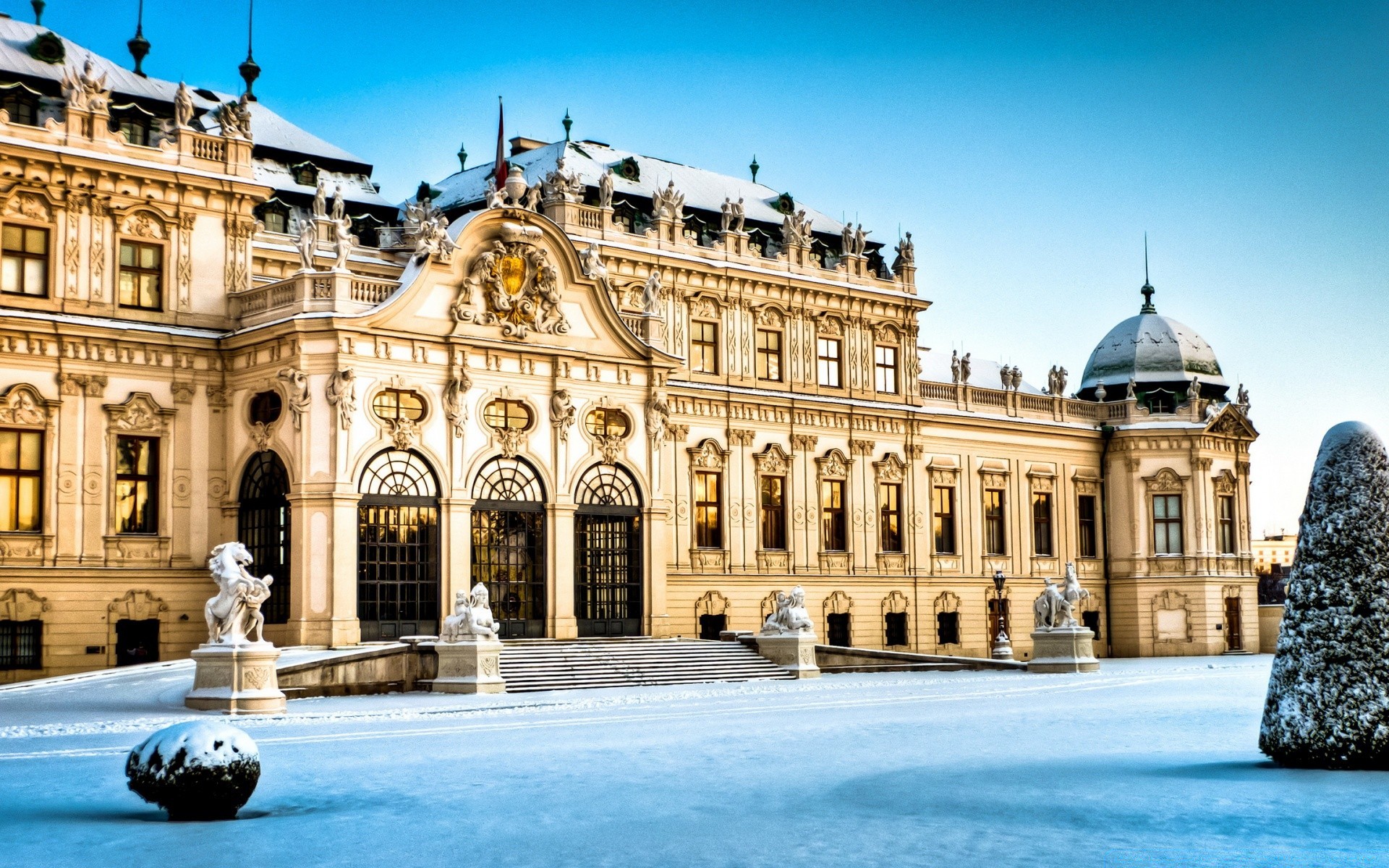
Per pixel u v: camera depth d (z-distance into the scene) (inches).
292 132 2775.6
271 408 2244.1
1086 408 3599.9
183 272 2301.9
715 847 752.3
